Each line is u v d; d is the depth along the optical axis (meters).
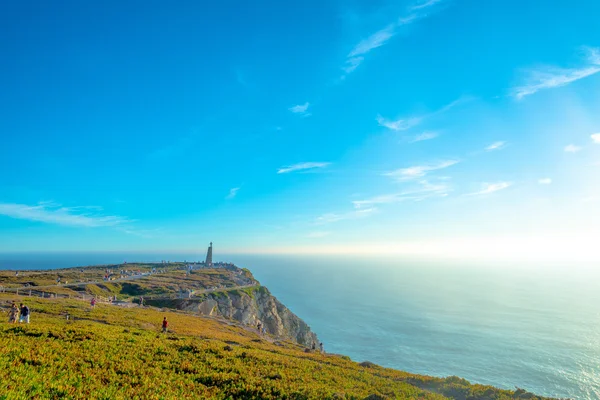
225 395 17.84
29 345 19.95
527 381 133.62
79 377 16.06
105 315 45.38
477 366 151.00
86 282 106.50
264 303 134.88
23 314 32.19
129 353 22.36
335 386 22.86
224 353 26.97
